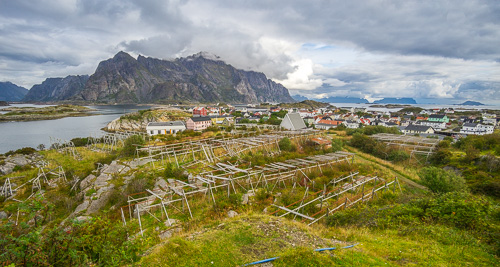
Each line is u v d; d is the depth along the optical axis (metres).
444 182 20.83
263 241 9.44
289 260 7.94
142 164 27.70
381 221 12.62
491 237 9.69
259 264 7.95
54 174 30.67
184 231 13.41
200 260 8.21
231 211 16.02
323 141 39.75
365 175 27.06
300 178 24.69
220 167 25.28
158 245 10.04
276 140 34.62
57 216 20.38
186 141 37.06
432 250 9.01
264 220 11.47
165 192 20.34
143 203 18.34
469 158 30.22
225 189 21.48
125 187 22.19
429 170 22.70
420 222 11.77
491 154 29.38
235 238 9.67
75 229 8.09
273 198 19.58
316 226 13.67
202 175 23.05
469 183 25.05
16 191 26.62
